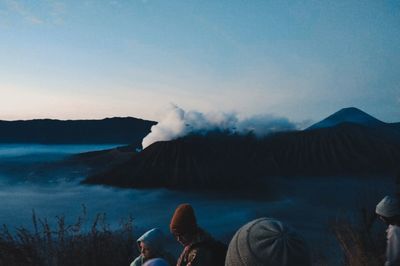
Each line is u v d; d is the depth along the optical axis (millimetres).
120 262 4199
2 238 3990
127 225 4891
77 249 4117
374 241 4008
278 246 1239
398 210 2898
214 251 1914
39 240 4164
